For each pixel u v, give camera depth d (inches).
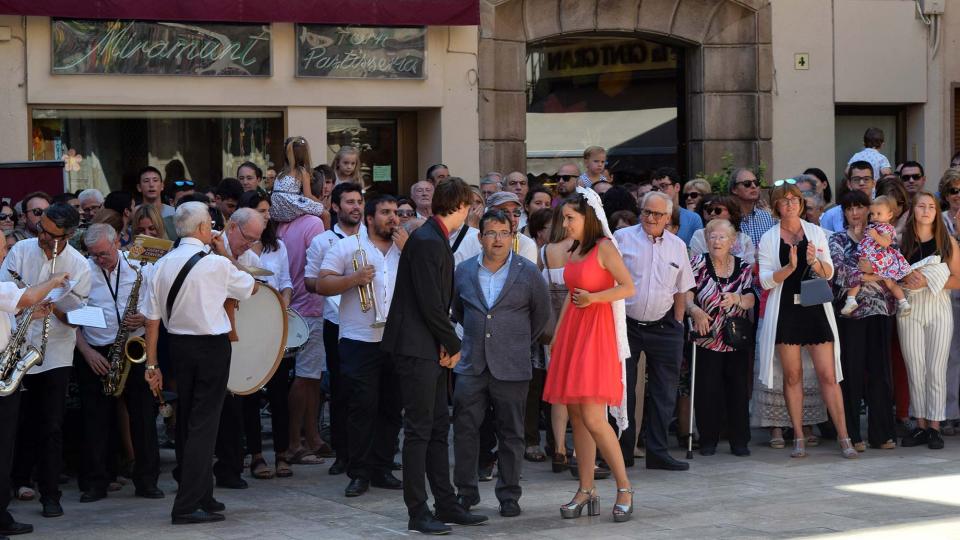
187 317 306.5
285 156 403.9
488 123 575.5
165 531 300.8
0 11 481.1
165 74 514.6
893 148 661.3
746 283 389.1
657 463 370.3
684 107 631.8
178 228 312.3
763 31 617.3
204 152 531.2
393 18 538.6
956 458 386.3
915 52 647.1
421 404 295.9
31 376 323.0
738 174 451.8
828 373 387.5
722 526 297.1
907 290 400.5
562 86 607.5
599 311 309.1
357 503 330.6
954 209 421.7
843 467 372.8
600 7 597.3
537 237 397.7
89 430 339.9
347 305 342.0
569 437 420.5
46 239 320.8
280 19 521.0
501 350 309.6
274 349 335.6
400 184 575.2
